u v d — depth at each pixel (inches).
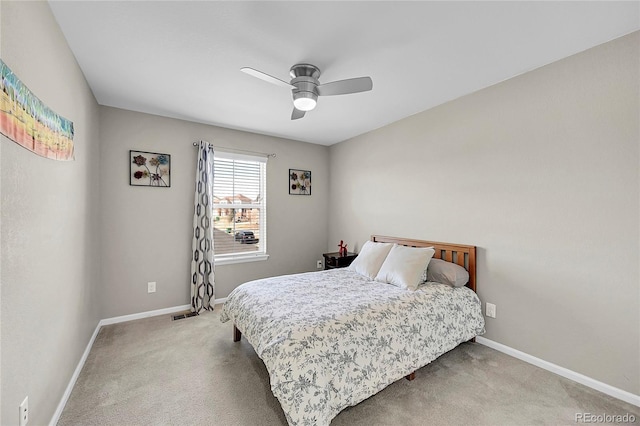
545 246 83.1
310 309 75.0
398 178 132.8
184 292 132.7
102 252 113.2
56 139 61.6
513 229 90.5
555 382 76.5
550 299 82.2
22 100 45.9
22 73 46.3
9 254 42.3
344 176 168.6
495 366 84.6
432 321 82.0
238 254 149.6
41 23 54.1
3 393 40.7
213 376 79.6
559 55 77.7
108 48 73.9
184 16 61.9
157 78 90.8
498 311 94.3
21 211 46.0
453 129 108.2
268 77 73.1
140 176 121.0
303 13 60.9
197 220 131.9
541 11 60.1
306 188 172.4
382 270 105.3
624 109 69.0
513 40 70.6
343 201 169.5
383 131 140.5
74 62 77.0
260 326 72.2
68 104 71.4
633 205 67.9
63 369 66.9
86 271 91.7
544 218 83.4
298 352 58.7
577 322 76.9
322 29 66.3
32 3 50.3
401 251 105.8
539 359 84.3
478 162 100.0
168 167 127.3
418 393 72.2
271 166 158.9
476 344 99.0
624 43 68.8
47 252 57.1
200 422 62.3
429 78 90.8
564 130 79.1
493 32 67.3
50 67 58.8
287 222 165.3
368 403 68.4
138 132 120.4
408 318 77.8
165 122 126.6
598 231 73.2
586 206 75.3
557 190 80.6
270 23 64.2
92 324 100.7
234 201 148.7
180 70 85.7
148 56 78.0
